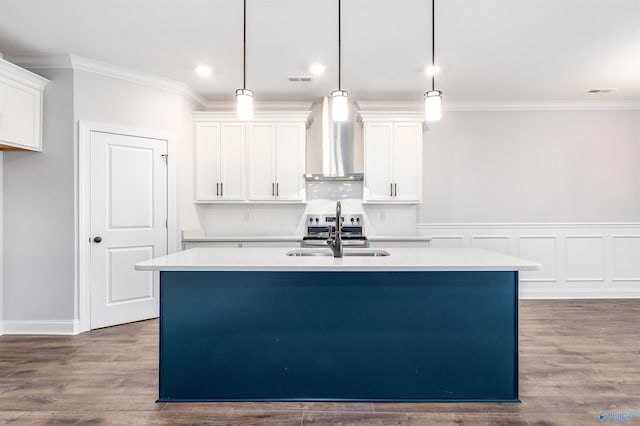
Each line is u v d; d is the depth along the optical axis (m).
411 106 4.75
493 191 4.84
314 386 2.27
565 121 4.84
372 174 4.51
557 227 4.83
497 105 4.79
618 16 2.72
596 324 3.72
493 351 2.26
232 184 4.45
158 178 3.96
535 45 3.19
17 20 2.79
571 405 2.22
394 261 2.21
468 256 2.45
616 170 4.84
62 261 3.44
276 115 4.44
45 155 3.42
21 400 2.27
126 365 2.76
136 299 3.81
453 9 2.64
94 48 3.25
